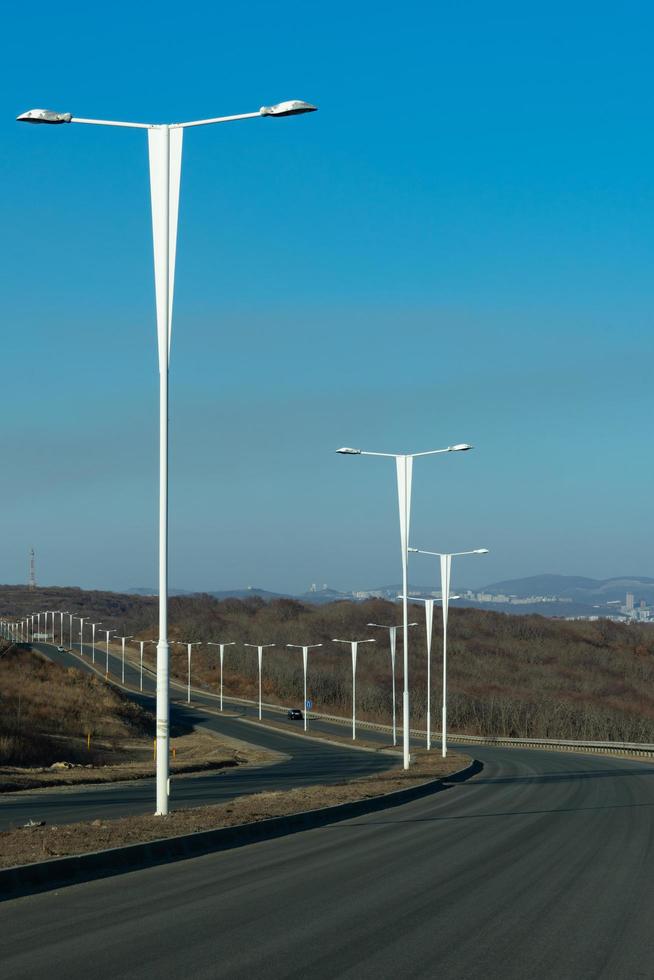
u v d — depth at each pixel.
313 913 12.58
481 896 13.91
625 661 173.38
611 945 10.87
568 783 42.31
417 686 152.25
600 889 14.57
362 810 28.00
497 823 24.70
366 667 167.12
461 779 45.16
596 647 183.50
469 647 178.88
